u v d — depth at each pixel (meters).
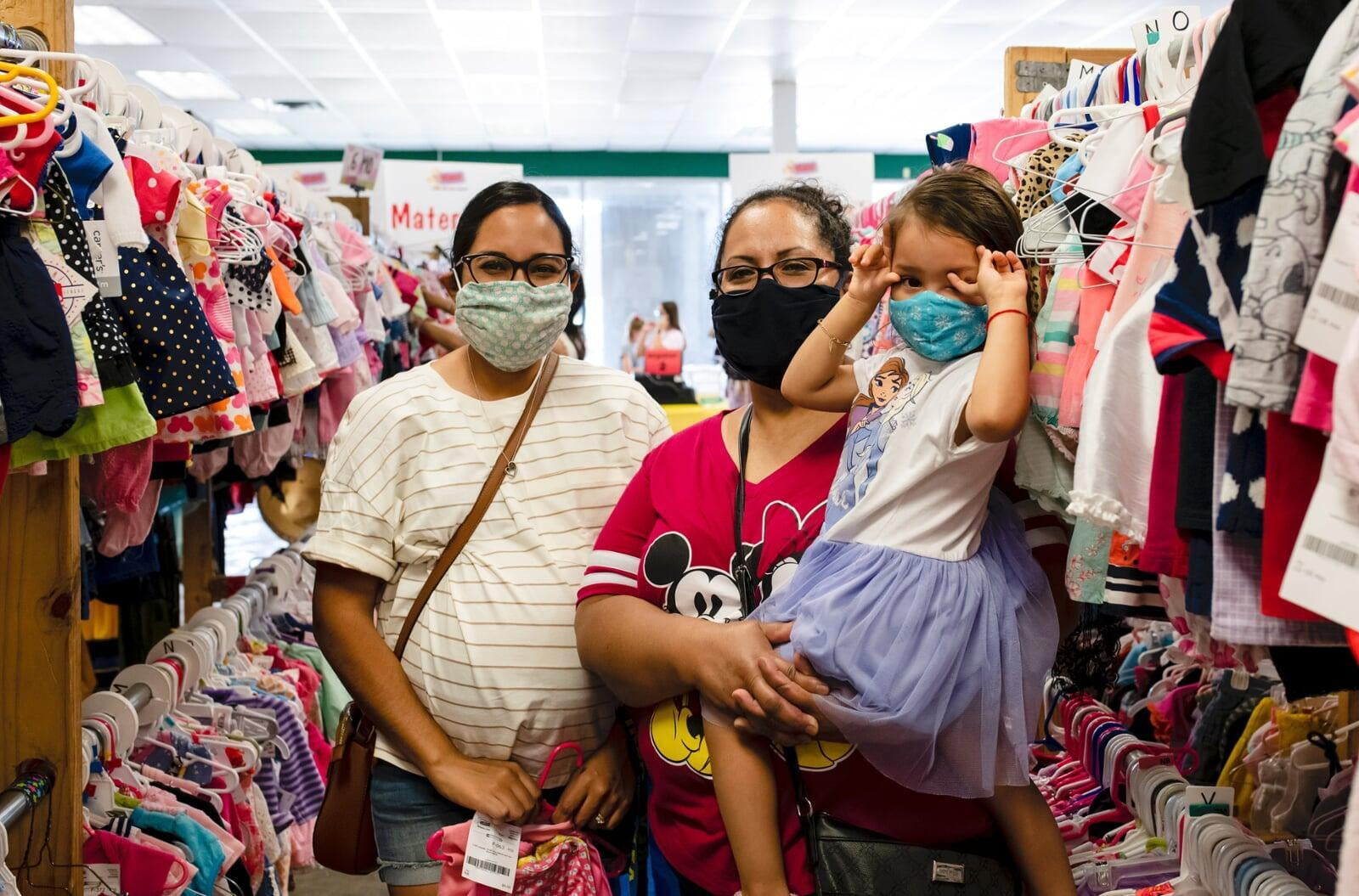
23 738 1.80
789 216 1.70
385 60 10.33
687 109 12.72
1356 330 0.81
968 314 1.41
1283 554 0.94
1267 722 1.97
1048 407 1.42
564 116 13.09
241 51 9.98
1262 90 0.95
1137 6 8.81
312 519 4.97
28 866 1.81
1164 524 1.15
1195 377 1.08
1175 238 1.28
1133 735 2.10
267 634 3.85
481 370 1.93
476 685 1.79
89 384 1.45
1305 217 0.89
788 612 1.49
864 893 1.47
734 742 1.49
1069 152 1.71
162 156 2.18
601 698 1.87
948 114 13.15
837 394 1.58
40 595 1.80
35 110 1.35
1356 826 0.83
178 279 1.87
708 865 1.59
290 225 2.98
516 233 1.83
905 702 1.34
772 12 8.92
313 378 2.99
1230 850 1.52
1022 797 1.50
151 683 2.54
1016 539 1.50
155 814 2.14
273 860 2.79
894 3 8.72
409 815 1.85
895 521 1.44
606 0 8.59
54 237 1.41
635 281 15.98
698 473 1.69
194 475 2.97
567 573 1.83
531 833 1.79
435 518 1.83
